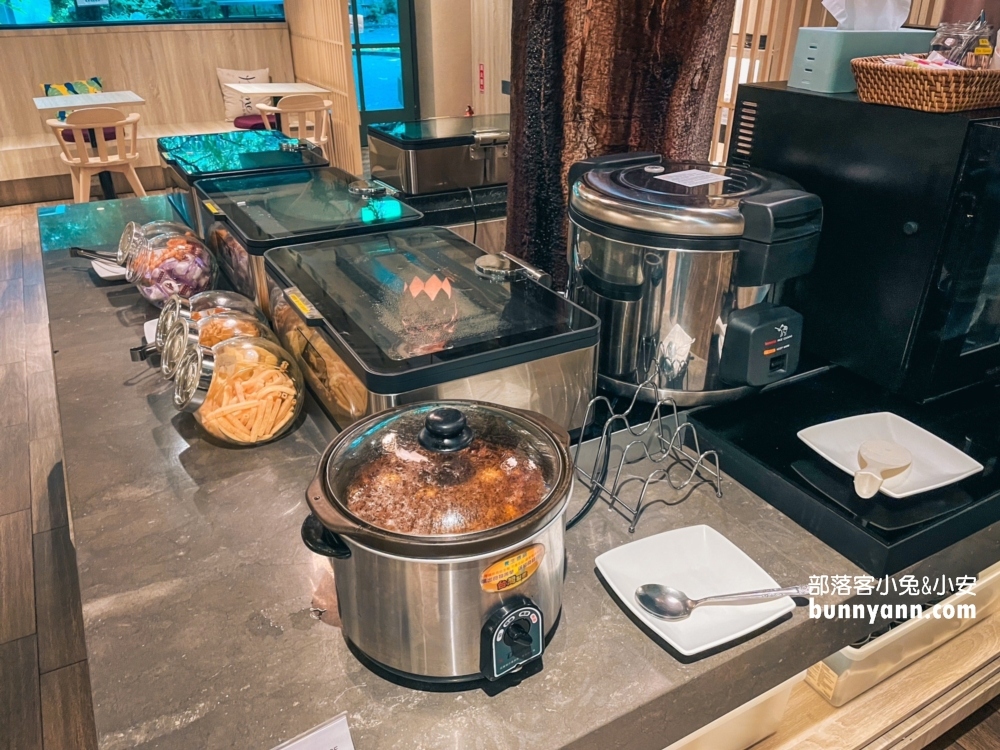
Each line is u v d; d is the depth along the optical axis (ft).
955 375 3.47
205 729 2.15
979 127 2.93
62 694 5.02
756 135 4.02
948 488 2.95
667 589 2.59
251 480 3.27
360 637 2.28
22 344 10.00
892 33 3.72
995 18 3.49
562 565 2.38
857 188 3.50
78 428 3.67
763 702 3.07
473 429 2.33
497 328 3.18
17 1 16.83
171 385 4.08
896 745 3.44
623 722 2.22
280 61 19.54
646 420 3.71
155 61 18.26
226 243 4.83
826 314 3.84
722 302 3.31
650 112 4.11
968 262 3.20
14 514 6.73
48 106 14.15
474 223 6.10
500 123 6.84
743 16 8.77
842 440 3.25
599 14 3.78
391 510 2.05
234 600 2.62
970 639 3.91
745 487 3.23
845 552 2.82
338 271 3.77
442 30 18.57
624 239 3.31
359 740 2.13
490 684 2.29
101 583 2.69
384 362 2.88
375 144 6.67
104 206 7.26
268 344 3.57
